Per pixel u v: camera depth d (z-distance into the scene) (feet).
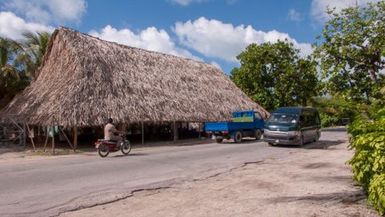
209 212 25.26
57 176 39.78
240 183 35.12
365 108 29.84
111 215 25.20
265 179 36.70
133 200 29.27
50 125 68.44
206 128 85.51
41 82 88.43
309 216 23.61
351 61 46.98
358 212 23.98
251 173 40.75
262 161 50.67
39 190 32.78
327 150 63.82
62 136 88.74
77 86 74.18
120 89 80.69
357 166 24.13
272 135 71.05
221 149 68.18
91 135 92.53
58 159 56.54
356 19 49.57
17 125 78.33
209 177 38.91
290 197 28.81
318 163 46.60
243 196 29.68
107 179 38.01
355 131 26.55
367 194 26.43
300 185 33.17
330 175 37.68
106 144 59.11
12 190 32.83
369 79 44.68
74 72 78.02
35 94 83.25
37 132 90.74
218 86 112.06
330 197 28.25
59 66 84.74
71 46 83.15
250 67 142.72
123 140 61.31
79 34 87.71
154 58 102.32
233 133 82.89
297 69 138.72
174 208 26.61
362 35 47.57
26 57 110.52
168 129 105.09
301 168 43.04
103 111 72.74
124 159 54.49
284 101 140.87
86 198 29.84
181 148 72.59
